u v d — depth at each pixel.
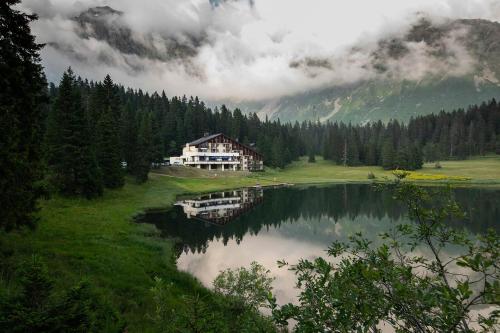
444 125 156.50
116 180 52.59
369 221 44.41
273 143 132.50
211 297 16.20
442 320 4.06
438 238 5.45
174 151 117.81
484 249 4.53
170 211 46.97
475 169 111.44
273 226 41.44
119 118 70.62
